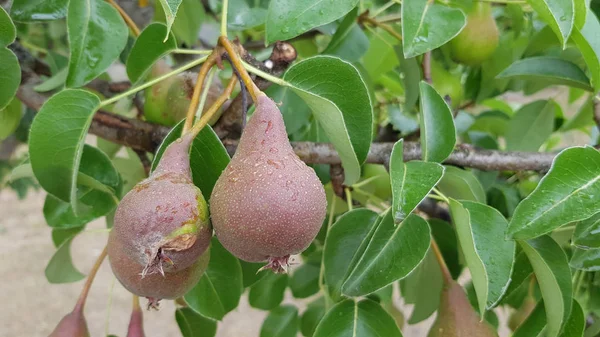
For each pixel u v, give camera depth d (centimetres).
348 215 31
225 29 24
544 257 28
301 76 25
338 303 30
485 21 39
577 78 34
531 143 44
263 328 42
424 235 28
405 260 27
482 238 27
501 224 27
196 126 23
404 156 35
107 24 28
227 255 30
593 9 40
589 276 38
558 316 27
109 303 33
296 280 43
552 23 29
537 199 24
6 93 28
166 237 20
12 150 69
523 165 35
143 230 20
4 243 146
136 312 31
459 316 29
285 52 27
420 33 27
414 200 24
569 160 25
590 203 24
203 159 25
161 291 23
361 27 40
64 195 28
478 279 26
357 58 37
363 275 27
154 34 28
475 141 47
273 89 35
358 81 25
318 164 37
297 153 33
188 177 22
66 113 26
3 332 112
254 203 20
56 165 27
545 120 44
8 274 132
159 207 20
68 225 34
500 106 58
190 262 21
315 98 24
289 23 26
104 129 33
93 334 108
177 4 21
